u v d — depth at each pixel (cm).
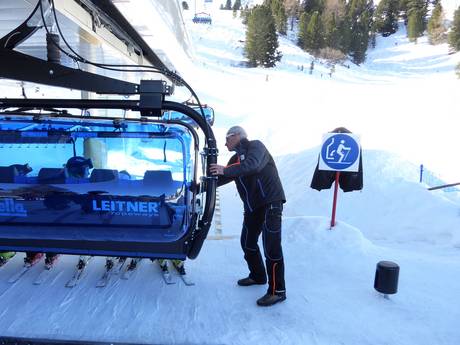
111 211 346
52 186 343
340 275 493
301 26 7019
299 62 6122
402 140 1438
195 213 350
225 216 955
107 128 333
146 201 341
